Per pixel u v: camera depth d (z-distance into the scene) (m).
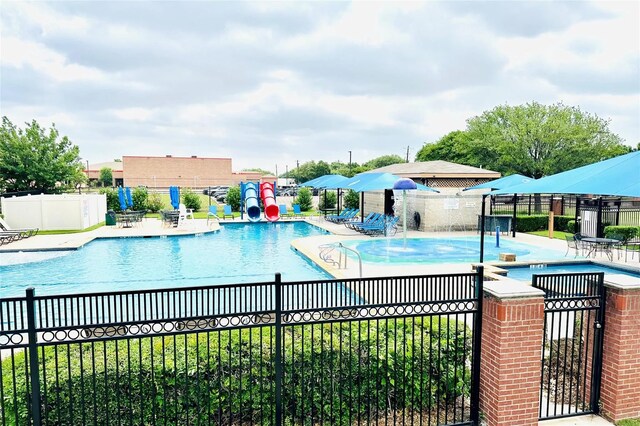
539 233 20.61
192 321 3.63
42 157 30.91
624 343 4.34
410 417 4.55
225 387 4.08
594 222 16.83
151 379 3.67
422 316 4.15
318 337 4.55
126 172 65.00
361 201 26.84
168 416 3.98
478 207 21.53
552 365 5.46
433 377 4.63
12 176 30.33
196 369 3.86
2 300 3.21
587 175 6.45
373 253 15.05
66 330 3.35
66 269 13.43
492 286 4.21
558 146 32.47
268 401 4.20
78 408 3.83
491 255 14.66
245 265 13.95
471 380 4.41
